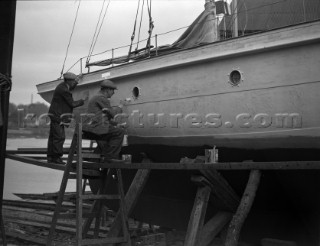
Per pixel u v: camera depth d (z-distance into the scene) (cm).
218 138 495
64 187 523
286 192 474
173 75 531
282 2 649
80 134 507
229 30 663
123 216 532
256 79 456
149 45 637
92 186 739
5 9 505
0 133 519
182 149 541
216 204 502
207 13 580
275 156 457
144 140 581
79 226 485
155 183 602
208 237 482
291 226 503
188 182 550
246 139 470
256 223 523
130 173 640
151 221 654
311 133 424
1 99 513
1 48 507
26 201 988
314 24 409
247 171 477
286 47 431
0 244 620
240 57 465
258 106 457
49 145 582
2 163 522
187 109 520
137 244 580
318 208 469
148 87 563
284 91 438
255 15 668
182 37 629
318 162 379
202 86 502
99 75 634
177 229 614
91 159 608
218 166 434
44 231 724
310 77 421
